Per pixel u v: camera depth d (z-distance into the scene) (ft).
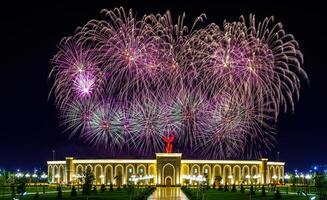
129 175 465.47
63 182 471.21
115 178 459.32
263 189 305.94
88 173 275.80
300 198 280.51
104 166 466.29
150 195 303.27
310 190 370.53
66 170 469.98
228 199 276.41
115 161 466.29
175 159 463.01
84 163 468.75
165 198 273.75
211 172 470.39
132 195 284.61
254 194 316.81
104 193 329.52
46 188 402.11
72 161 471.21
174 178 460.96
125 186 406.00
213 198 283.79
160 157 463.42
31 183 465.06
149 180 462.60
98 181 464.24
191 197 270.46
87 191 254.47
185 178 462.19
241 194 323.78
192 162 469.16
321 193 225.35
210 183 467.11
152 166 466.70
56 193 327.06
